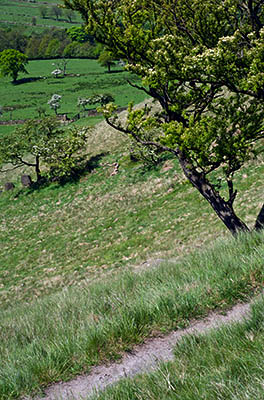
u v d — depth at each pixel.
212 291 7.23
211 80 11.71
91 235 33.19
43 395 5.51
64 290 13.11
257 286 7.08
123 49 13.77
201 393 3.77
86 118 81.00
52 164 46.75
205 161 13.11
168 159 39.44
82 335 6.59
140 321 6.82
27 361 6.21
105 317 7.15
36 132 50.75
